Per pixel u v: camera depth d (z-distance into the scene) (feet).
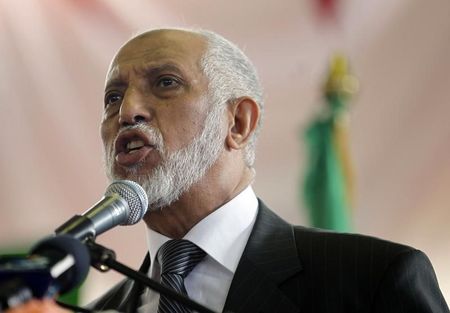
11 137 23.48
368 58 21.49
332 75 21.48
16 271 6.00
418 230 20.40
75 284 6.66
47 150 23.34
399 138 20.94
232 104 11.58
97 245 7.82
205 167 10.98
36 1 23.68
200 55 11.49
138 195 8.89
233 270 10.52
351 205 20.77
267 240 10.75
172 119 10.93
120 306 11.20
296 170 21.13
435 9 21.25
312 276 10.14
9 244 22.90
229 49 11.88
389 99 21.18
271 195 21.12
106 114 11.46
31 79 23.56
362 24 21.66
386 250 10.17
